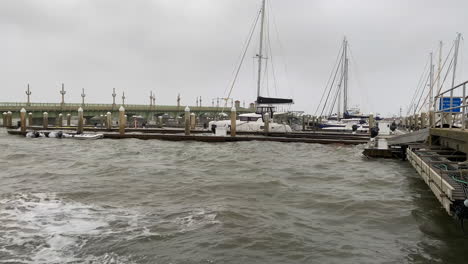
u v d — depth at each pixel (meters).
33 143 27.20
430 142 14.38
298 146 25.55
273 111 35.78
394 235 7.02
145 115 98.88
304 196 10.10
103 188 10.98
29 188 10.98
